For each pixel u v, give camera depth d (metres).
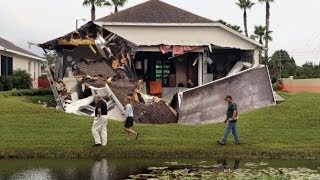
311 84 48.34
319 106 26.98
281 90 45.09
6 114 24.36
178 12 35.94
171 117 26.72
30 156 18.39
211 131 22.08
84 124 22.83
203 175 14.56
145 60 35.97
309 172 15.30
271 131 22.33
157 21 34.44
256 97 28.16
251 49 35.47
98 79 29.30
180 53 34.50
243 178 14.11
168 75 36.19
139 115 25.91
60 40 31.33
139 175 14.76
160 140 20.09
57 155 18.45
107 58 30.89
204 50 35.03
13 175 14.96
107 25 34.19
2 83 36.59
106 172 15.43
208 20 35.47
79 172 15.45
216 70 38.94
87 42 31.41
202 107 27.03
